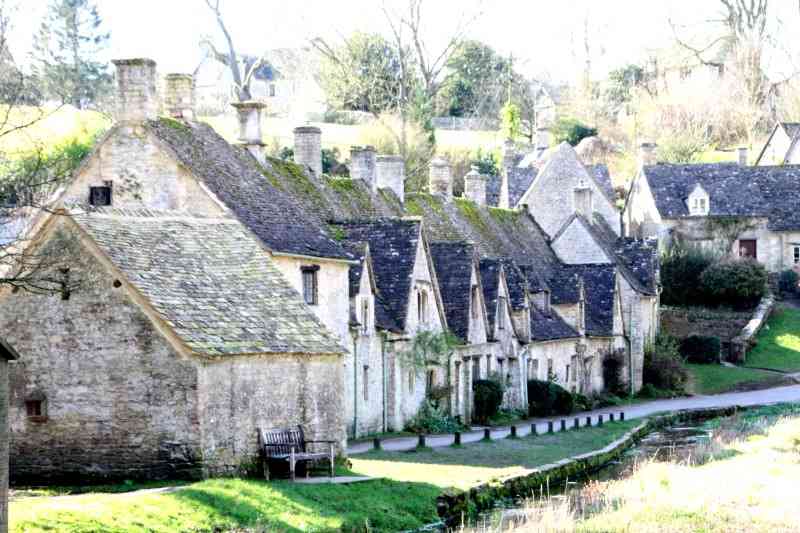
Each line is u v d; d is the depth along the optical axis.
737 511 38.34
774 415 66.75
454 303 61.44
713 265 99.81
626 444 54.97
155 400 35.09
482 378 63.03
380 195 68.62
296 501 33.47
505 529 35.59
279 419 37.16
